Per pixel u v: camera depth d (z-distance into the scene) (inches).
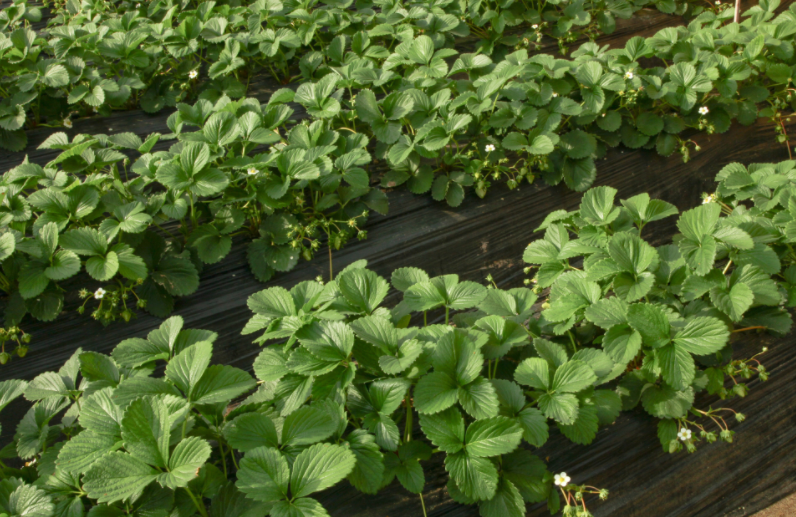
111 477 70.4
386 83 108.7
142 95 113.0
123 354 79.4
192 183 91.5
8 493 74.2
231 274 95.2
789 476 81.9
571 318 83.0
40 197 90.9
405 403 81.3
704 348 78.2
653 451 81.7
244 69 118.0
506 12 128.6
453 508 78.6
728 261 91.6
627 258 83.2
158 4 129.0
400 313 82.4
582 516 75.3
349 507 78.4
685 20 141.3
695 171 107.1
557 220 92.2
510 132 102.0
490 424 75.7
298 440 74.4
